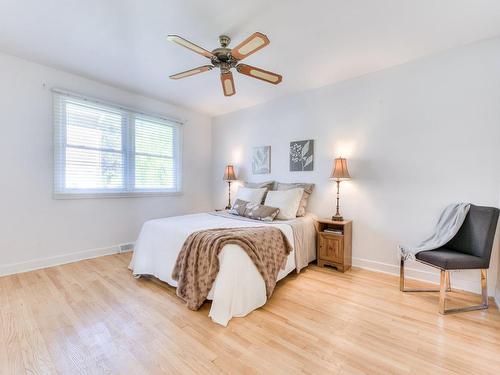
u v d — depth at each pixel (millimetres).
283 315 1924
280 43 2346
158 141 4094
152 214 4004
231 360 1432
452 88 2432
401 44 2354
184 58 2709
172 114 4246
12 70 2686
